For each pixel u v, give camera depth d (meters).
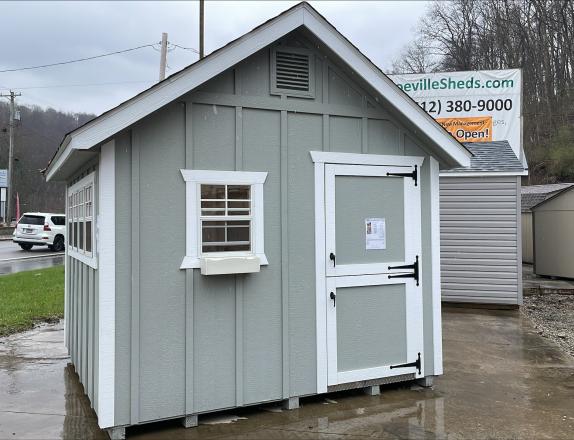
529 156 29.06
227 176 4.34
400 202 5.16
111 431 3.92
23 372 5.66
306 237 4.70
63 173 5.41
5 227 32.16
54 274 13.98
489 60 31.75
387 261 5.07
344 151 4.88
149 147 4.07
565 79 28.36
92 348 4.32
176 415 4.11
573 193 13.49
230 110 4.38
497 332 7.99
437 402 4.79
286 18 4.37
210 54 4.06
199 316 4.23
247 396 4.40
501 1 31.44
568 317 9.68
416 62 37.19
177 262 4.15
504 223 10.27
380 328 5.02
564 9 28.30
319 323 4.71
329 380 4.74
